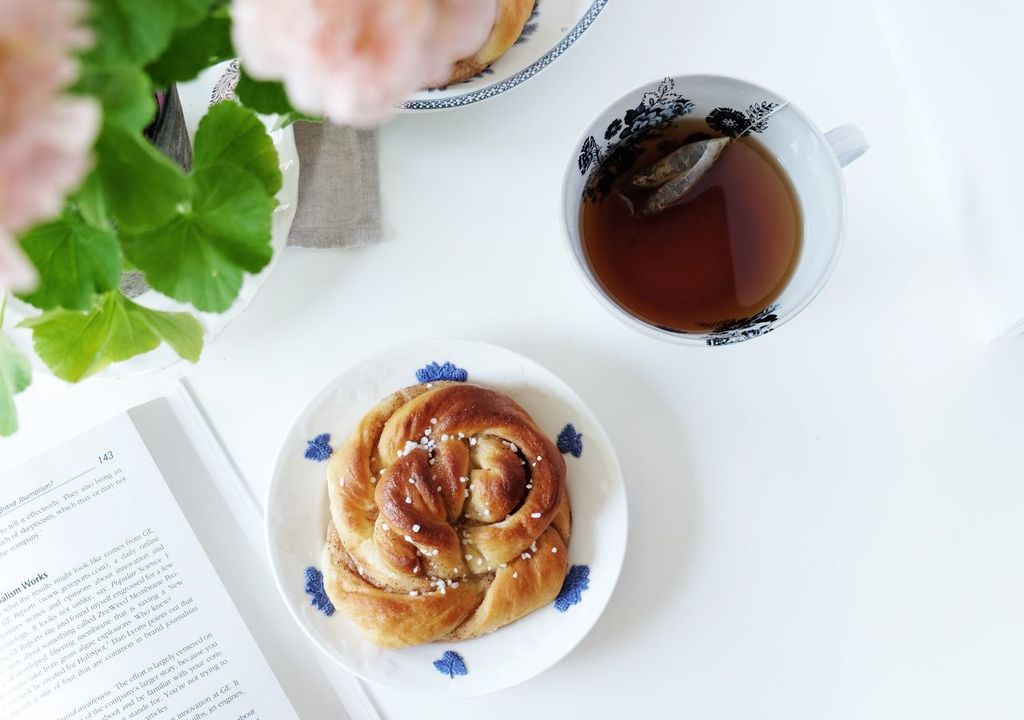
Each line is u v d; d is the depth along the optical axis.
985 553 0.62
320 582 0.60
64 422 0.62
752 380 0.63
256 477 0.62
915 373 0.63
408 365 0.61
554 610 0.60
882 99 0.64
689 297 0.58
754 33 0.64
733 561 0.63
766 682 0.62
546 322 0.63
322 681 0.62
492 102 0.64
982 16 0.56
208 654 0.61
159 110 0.50
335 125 0.63
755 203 0.58
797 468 0.63
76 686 0.61
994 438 0.63
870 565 0.62
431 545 0.58
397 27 0.34
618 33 0.64
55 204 0.32
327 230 0.62
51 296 0.43
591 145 0.56
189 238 0.44
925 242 0.63
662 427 0.63
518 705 0.62
